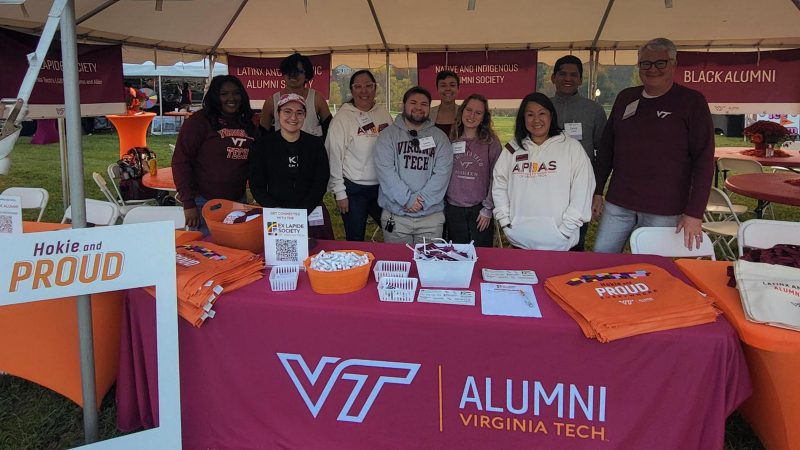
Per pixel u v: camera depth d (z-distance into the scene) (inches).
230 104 111.7
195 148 111.9
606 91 272.1
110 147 481.7
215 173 112.8
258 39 204.5
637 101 99.3
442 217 110.9
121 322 78.0
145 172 212.2
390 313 61.1
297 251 76.9
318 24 187.3
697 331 56.2
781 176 156.8
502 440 62.0
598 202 111.3
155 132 612.7
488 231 115.0
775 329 55.1
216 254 74.4
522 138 98.3
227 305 65.6
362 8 171.8
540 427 60.7
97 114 169.9
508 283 70.7
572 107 129.4
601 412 59.0
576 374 58.5
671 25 174.7
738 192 139.2
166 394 63.0
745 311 57.3
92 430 70.1
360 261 71.1
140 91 572.7
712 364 55.6
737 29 175.6
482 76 202.4
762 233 89.9
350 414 65.2
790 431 57.9
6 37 140.6
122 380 73.4
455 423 62.7
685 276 73.5
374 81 124.0
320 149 103.0
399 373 62.6
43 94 151.3
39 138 470.3
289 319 64.1
